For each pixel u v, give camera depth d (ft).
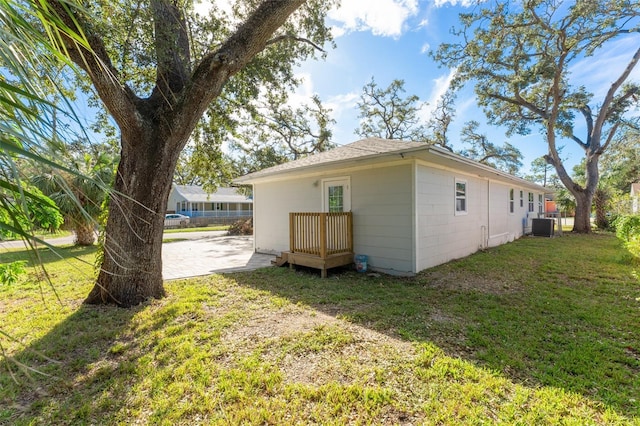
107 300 12.75
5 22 3.00
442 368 7.58
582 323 10.71
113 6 10.79
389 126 67.21
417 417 5.92
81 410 6.17
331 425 5.73
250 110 24.12
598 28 36.24
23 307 12.55
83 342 9.24
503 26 37.27
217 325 10.54
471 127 69.21
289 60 23.97
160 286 13.73
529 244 32.14
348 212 21.65
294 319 11.18
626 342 9.14
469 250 26.23
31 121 3.13
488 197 30.63
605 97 44.68
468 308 12.36
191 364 7.89
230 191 106.63
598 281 16.37
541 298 13.61
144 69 14.46
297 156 61.93
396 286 16.11
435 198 21.01
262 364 7.90
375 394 6.59
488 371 7.46
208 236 50.78
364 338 9.41
